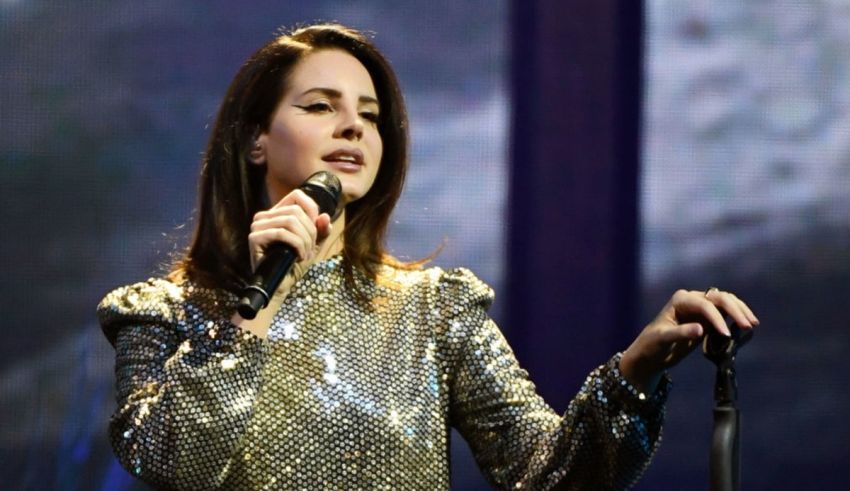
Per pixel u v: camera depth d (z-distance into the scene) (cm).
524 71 1427
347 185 809
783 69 1430
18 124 1430
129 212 1429
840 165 1423
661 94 1423
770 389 1403
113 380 1416
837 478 1393
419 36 1438
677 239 1413
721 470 667
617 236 1409
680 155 1420
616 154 1411
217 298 795
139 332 787
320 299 795
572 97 1413
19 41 1438
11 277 1416
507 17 1434
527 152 1419
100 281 1422
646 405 729
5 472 1398
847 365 1402
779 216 1420
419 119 1429
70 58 1439
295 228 718
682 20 1428
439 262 1409
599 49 1412
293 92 824
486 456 795
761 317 1410
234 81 851
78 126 1435
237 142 841
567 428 746
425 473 764
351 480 750
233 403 736
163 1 1445
